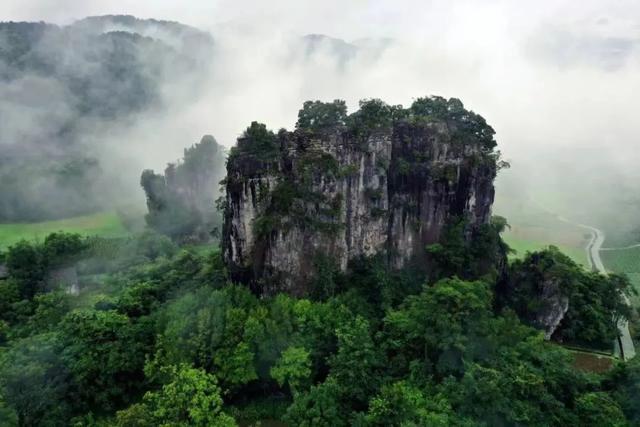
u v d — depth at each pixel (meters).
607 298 97.00
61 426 62.06
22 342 70.31
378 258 91.12
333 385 61.53
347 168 85.06
